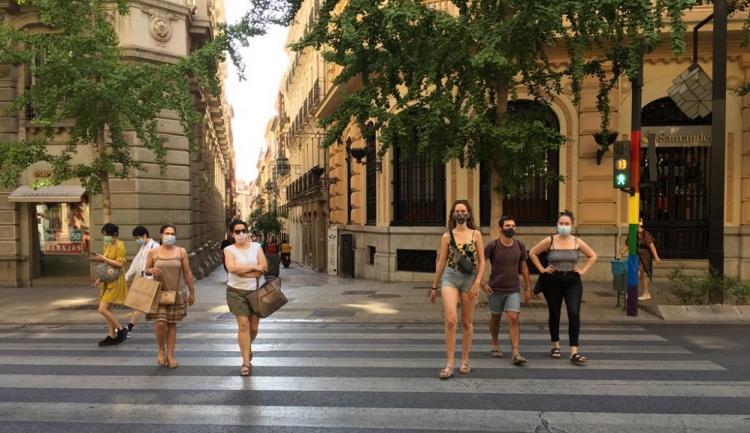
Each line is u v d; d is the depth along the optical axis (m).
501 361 6.53
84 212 16.88
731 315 9.46
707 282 9.84
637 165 9.89
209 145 30.16
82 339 8.59
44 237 16.81
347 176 21.41
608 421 4.50
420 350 7.33
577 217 14.95
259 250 6.27
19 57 11.28
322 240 26.91
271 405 4.99
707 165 15.15
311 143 31.42
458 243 5.81
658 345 7.47
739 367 6.20
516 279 6.46
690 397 5.10
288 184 46.97
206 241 26.44
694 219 15.15
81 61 11.01
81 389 5.59
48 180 11.86
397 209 16.75
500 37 9.33
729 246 14.69
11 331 9.52
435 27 10.14
